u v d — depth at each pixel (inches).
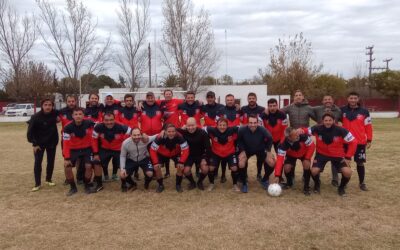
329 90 1950.1
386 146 544.4
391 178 332.2
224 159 302.8
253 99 344.2
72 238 201.6
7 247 191.0
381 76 2117.4
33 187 314.7
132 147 293.3
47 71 1648.6
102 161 313.6
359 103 304.3
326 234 203.2
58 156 498.0
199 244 191.2
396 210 242.1
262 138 296.5
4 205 262.8
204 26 1253.7
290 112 330.0
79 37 1182.9
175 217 232.7
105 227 217.3
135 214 240.1
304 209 245.9
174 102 369.7
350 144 274.4
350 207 249.6
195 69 1258.0
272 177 342.3
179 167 290.8
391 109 1947.6
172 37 1230.9
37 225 222.1
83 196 284.4
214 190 298.8
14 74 1466.5
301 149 288.5
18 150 556.7
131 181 300.7
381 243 190.9
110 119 301.7
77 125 295.9
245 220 225.3
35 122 304.5
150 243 193.3
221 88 1475.1
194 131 295.9
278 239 196.9
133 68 1304.1
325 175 351.3
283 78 1318.9
